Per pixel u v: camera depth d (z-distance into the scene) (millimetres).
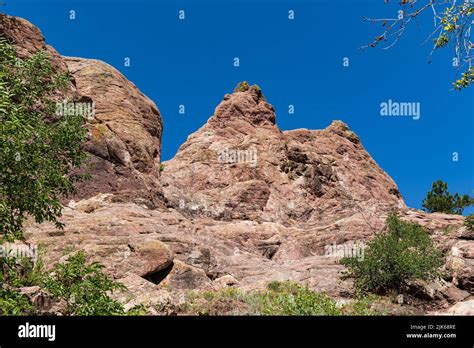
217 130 54969
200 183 46281
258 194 43562
